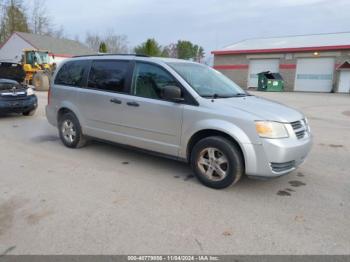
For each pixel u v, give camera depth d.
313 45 28.78
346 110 14.28
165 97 4.68
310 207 3.97
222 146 4.31
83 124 6.11
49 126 8.80
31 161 5.60
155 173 5.09
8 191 4.29
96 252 2.98
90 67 6.02
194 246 3.09
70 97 6.27
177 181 4.76
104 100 5.61
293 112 4.61
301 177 5.04
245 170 4.23
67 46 42.38
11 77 21.16
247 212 3.80
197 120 4.49
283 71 30.12
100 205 3.91
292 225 3.51
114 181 4.71
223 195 4.28
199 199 4.14
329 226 3.50
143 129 5.13
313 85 28.69
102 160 5.71
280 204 4.04
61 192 4.28
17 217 3.59
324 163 5.81
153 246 3.08
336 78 27.22
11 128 8.49
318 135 8.39
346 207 3.98
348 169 5.48
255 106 4.51
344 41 28.73
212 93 4.82
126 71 5.39
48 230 3.33
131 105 5.20
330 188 4.60
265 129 4.09
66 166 5.36
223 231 3.37
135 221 3.54
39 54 22.62
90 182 4.66
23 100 9.98
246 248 3.07
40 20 51.94
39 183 4.59
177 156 4.85
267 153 4.07
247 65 32.44
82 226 3.41
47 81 20.17
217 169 4.43
